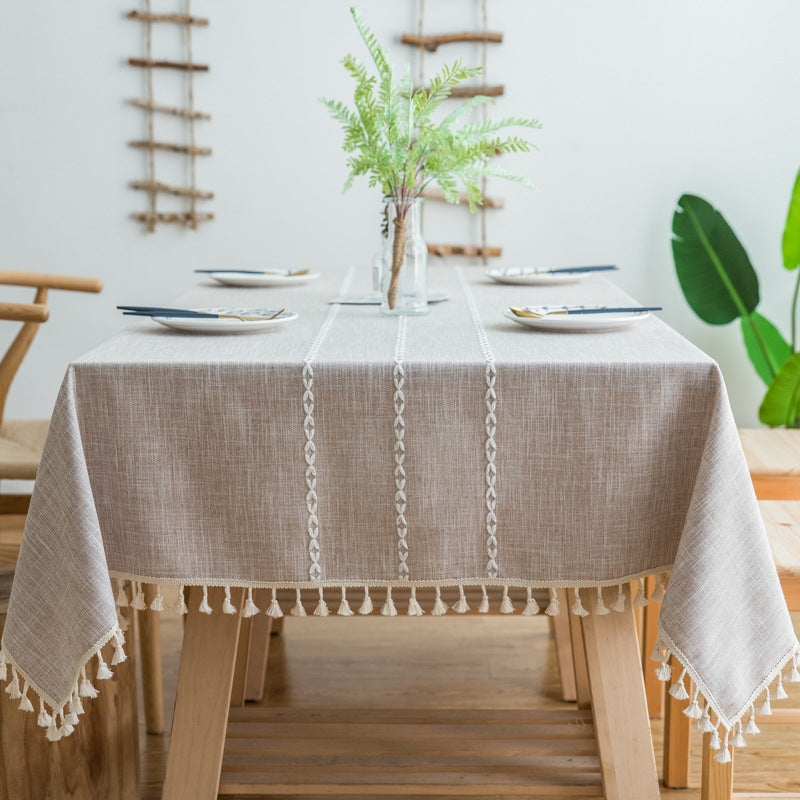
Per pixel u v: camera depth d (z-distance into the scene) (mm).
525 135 2809
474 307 1669
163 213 2867
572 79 2771
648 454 1178
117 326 2941
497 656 2045
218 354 1225
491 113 2795
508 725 1552
